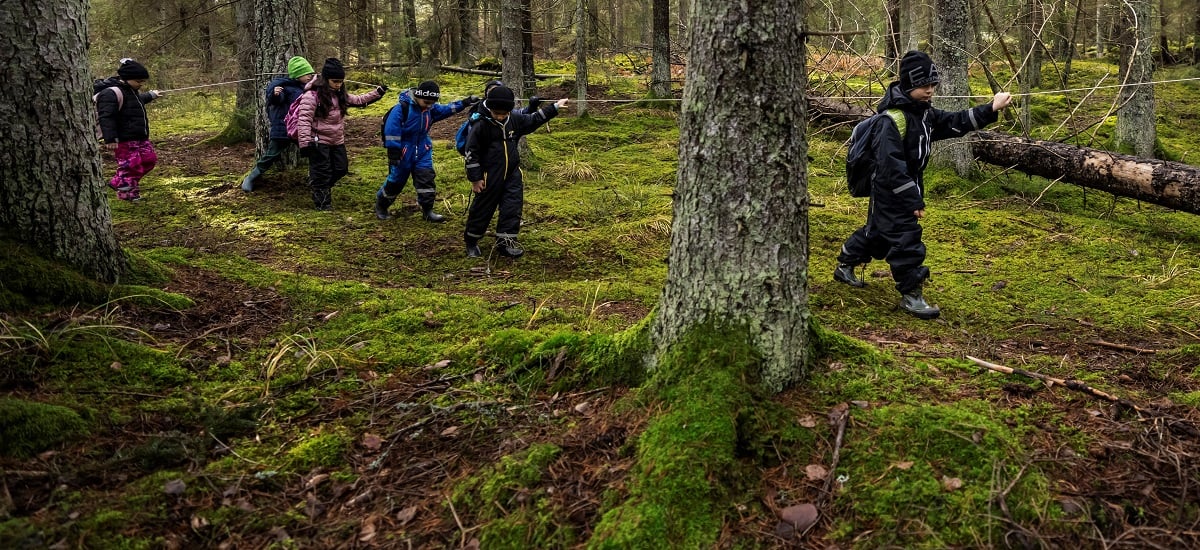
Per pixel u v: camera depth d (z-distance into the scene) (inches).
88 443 114.2
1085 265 234.2
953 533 93.6
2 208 150.2
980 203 314.5
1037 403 122.5
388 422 126.3
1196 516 94.0
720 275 119.5
